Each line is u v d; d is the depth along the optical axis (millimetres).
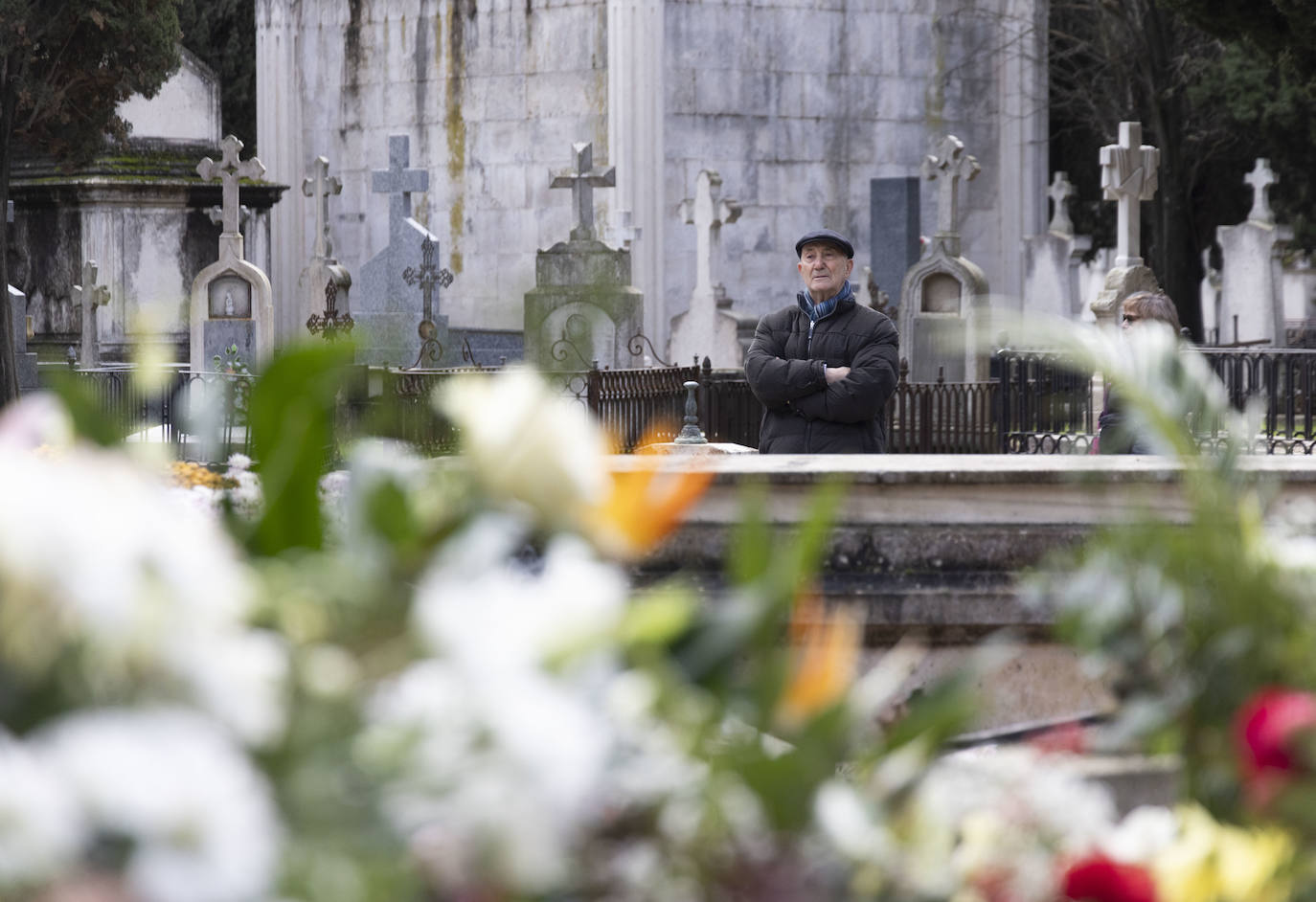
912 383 25016
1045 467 7191
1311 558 4043
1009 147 50594
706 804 2705
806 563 2996
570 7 46531
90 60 34688
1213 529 3998
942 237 31828
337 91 49969
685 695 2826
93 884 2121
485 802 2359
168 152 44188
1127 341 4246
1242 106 54844
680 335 36844
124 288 42938
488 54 47750
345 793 2422
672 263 46281
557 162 47000
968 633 7246
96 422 2896
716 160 46656
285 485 2980
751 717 2916
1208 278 51062
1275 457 7008
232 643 2475
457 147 48344
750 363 11648
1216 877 3463
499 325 47875
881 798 2973
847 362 11586
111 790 2135
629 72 45062
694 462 4648
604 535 2867
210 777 2193
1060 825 3418
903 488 7242
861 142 48594
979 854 3277
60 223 43344
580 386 22875
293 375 3016
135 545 2381
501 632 2576
